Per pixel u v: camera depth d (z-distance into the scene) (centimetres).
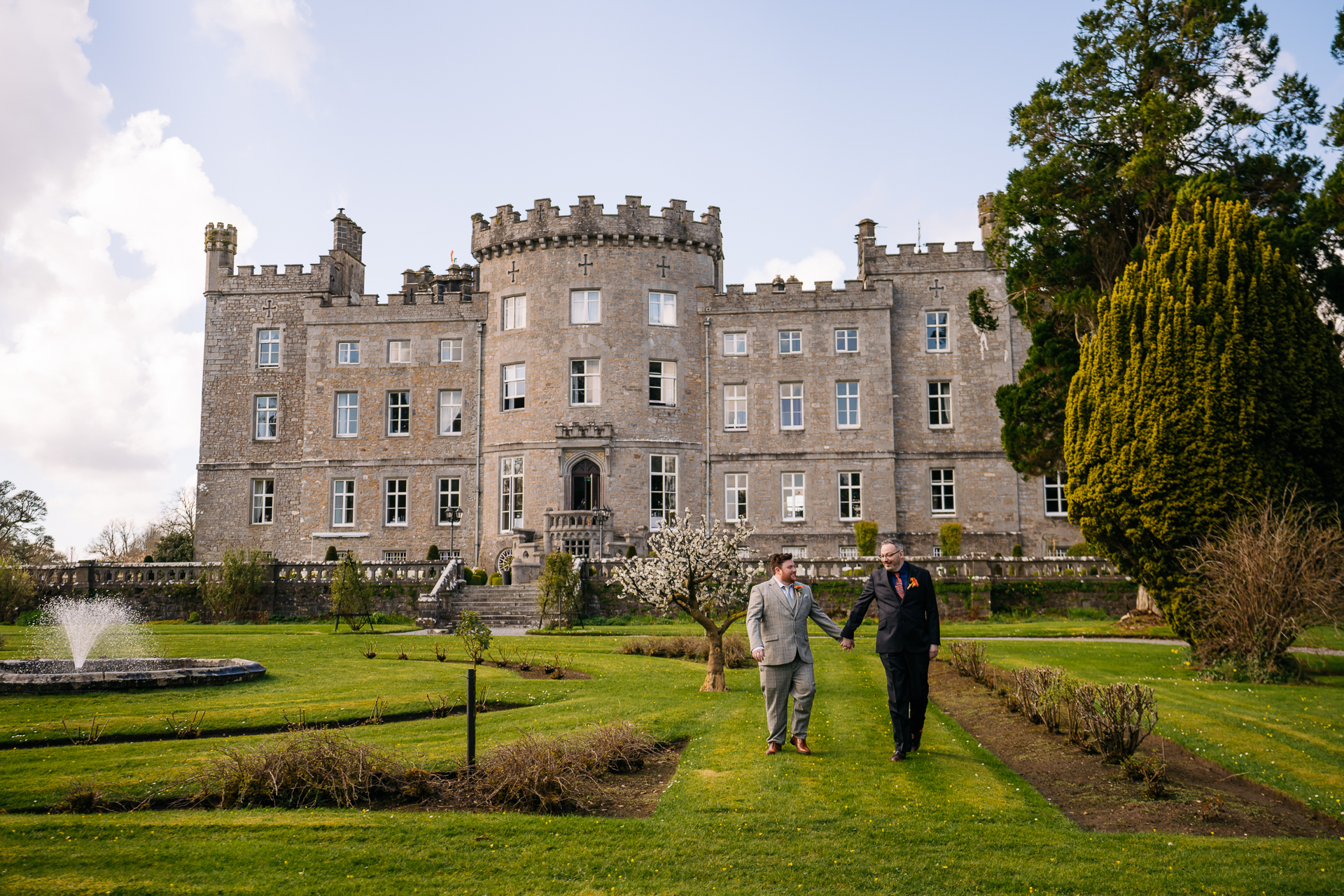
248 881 695
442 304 4125
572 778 895
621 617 2991
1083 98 2541
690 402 3941
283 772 895
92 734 1124
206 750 1053
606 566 3075
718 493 3925
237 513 4156
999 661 1761
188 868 719
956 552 3678
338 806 871
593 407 3844
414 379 4106
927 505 3909
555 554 2842
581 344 3875
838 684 1499
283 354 4228
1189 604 1688
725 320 4006
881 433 3900
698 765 985
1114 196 2405
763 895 675
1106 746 1008
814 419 3934
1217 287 1648
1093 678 1560
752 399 3959
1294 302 1642
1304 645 1998
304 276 4256
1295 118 2389
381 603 3108
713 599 1480
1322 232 2066
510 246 4006
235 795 882
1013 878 699
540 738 974
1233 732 1131
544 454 3834
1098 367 1816
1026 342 3950
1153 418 1681
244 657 1920
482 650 1931
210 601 3088
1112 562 1873
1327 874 713
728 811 840
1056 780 952
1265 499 1588
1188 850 756
